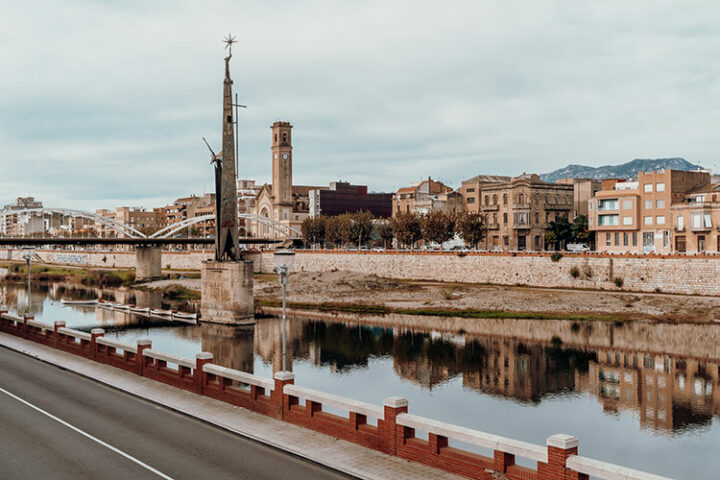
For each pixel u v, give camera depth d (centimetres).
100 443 2319
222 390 2936
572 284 10506
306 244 18388
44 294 13100
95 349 4022
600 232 11731
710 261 8956
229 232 8969
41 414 2730
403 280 12850
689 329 7594
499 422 4259
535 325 8269
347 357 6494
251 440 2364
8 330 5388
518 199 14525
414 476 1931
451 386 5256
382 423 2177
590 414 4438
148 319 9456
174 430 2495
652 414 4428
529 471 1758
